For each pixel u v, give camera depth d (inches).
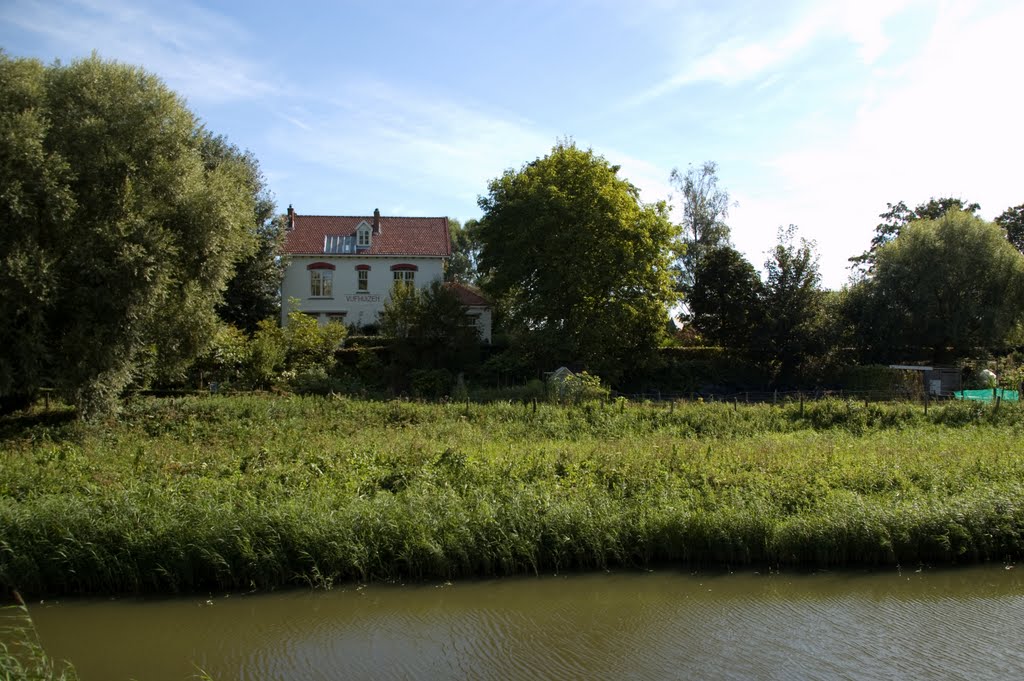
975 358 1521.9
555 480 529.3
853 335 1512.1
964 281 1475.1
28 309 665.0
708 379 1541.6
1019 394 1164.5
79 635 346.0
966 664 317.1
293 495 474.6
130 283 710.5
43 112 709.9
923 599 392.8
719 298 1496.1
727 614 371.9
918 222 1610.5
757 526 446.9
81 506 424.5
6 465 519.5
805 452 635.5
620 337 1492.4
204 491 471.2
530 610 375.9
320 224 1952.5
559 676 307.1
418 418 836.6
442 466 546.0
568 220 1508.4
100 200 731.4
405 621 362.6
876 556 441.4
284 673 310.5
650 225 1542.8
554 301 1519.4
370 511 434.6
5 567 383.9
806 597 394.6
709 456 609.0
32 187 676.7
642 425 821.2
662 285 1578.5
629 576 423.2
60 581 390.9
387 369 1424.7
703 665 316.5
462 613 372.2
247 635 346.9
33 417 808.9
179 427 743.7
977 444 692.7
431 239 1942.7
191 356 874.1
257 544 408.5
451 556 420.8
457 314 1460.4
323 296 1851.6
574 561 437.7
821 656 325.4
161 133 785.6
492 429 791.7
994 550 453.1
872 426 851.4
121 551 397.4
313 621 362.0
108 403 761.0
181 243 785.6
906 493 511.8
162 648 333.4
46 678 284.8
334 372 1360.7
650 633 349.7
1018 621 364.2
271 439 703.7
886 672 310.2
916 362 1565.0
